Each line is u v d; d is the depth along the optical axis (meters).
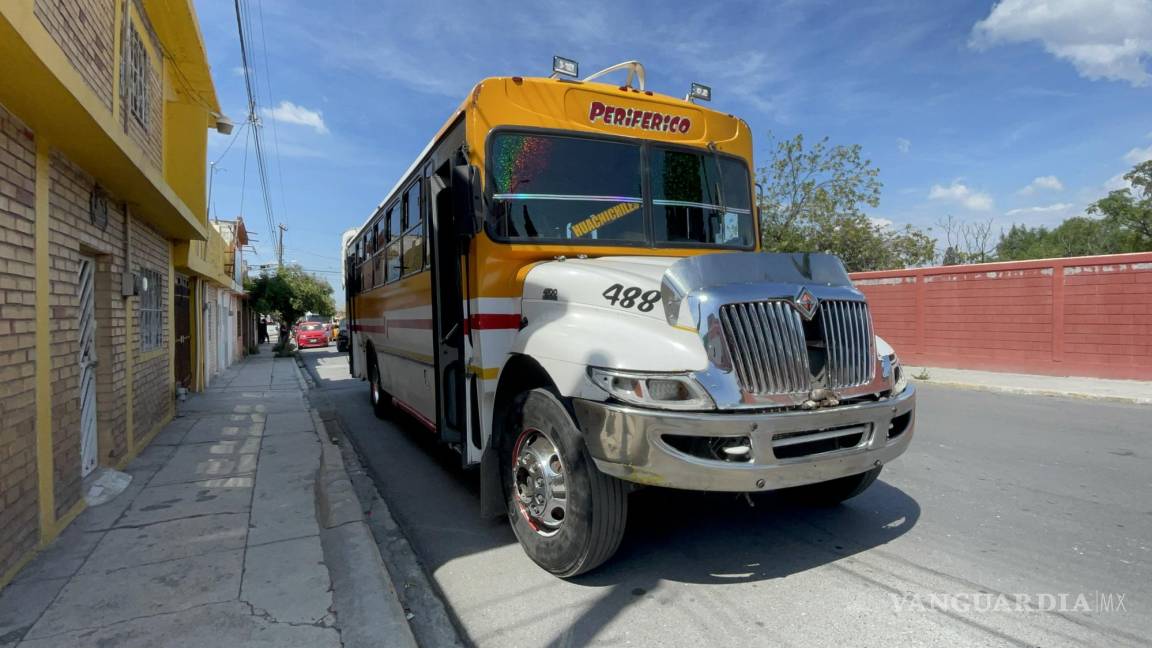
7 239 3.76
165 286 9.27
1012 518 4.70
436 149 5.68
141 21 7.62
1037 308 13.57
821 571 3.79
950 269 15.14
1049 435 7.80
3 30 2.90
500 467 4.26
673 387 3.21
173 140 10.08
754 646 2.99
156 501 5.25
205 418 9.65
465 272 4.62
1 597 3.47
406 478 6.49
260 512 4.94
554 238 4.60
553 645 3.09
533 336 3.93
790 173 22.70
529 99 4.67
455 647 3.18
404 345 7.23
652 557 4.04
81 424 5.41
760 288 3.42
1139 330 12.13
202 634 3.08
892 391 3.81
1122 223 28.61
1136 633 3.03
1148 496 5.25
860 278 17.23
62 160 4.76
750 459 3.21
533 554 3.88
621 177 4.88
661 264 3.80
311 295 39.69
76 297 4.99
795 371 3.39
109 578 3.72
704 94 5.45
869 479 4.45
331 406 11.70
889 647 2.95
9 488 3.72
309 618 3.25
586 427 3.38
